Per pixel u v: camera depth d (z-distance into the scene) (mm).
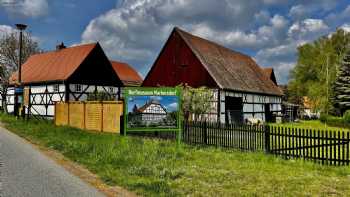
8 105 42312
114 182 7918
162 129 13297
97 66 36719
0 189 7062
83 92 35094
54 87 34938
